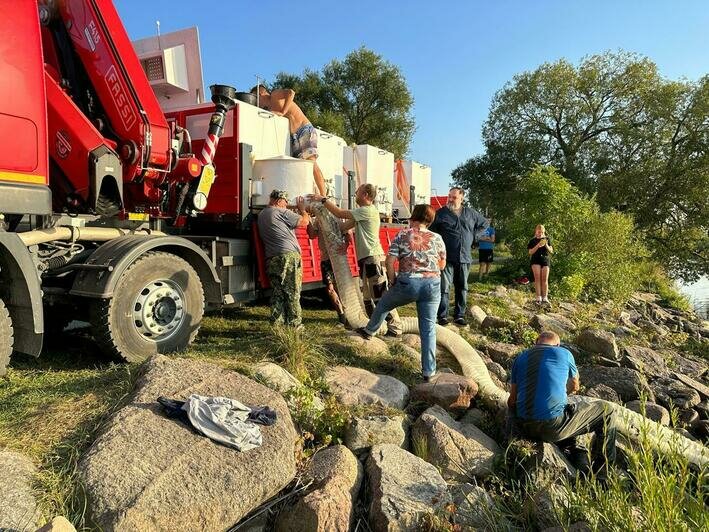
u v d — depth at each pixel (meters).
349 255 7.68
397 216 11.09
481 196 36.38
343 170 8.85
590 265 14.23
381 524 3.50
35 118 4.31
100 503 2.94
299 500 3.44
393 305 5.62
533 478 4.20
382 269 6.61
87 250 5.12
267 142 7.04
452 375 5.44
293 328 5.71
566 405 4.67
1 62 4.08
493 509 3.82
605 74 32.88
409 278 5.30
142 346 5.04
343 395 4.83
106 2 5.17
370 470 3.95
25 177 4.25
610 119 32.72
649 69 32.19
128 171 5.47
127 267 4.89
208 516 3.08
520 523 3.88
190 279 5.44
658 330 11.46
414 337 6.75
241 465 3.38
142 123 5.37
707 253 29.80
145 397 3.85
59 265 4.89
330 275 7.10
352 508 3.66
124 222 5.50
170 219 6.35
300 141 7.54
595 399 5.08
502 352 6.95
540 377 4.59
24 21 4.24
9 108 4.12
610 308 12.77
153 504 2.98
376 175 9.70
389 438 4.38
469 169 36.44
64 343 5.94
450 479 4.21
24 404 3.99
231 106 6.17
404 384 5.29
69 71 5.48
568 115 32.97
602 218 14.86
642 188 29.94
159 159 5.59
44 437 3.50
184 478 3.18
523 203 15.33
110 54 5.24
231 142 6.52
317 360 5.34
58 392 4.21
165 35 6.82
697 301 26.86
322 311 8.44
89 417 3.76
